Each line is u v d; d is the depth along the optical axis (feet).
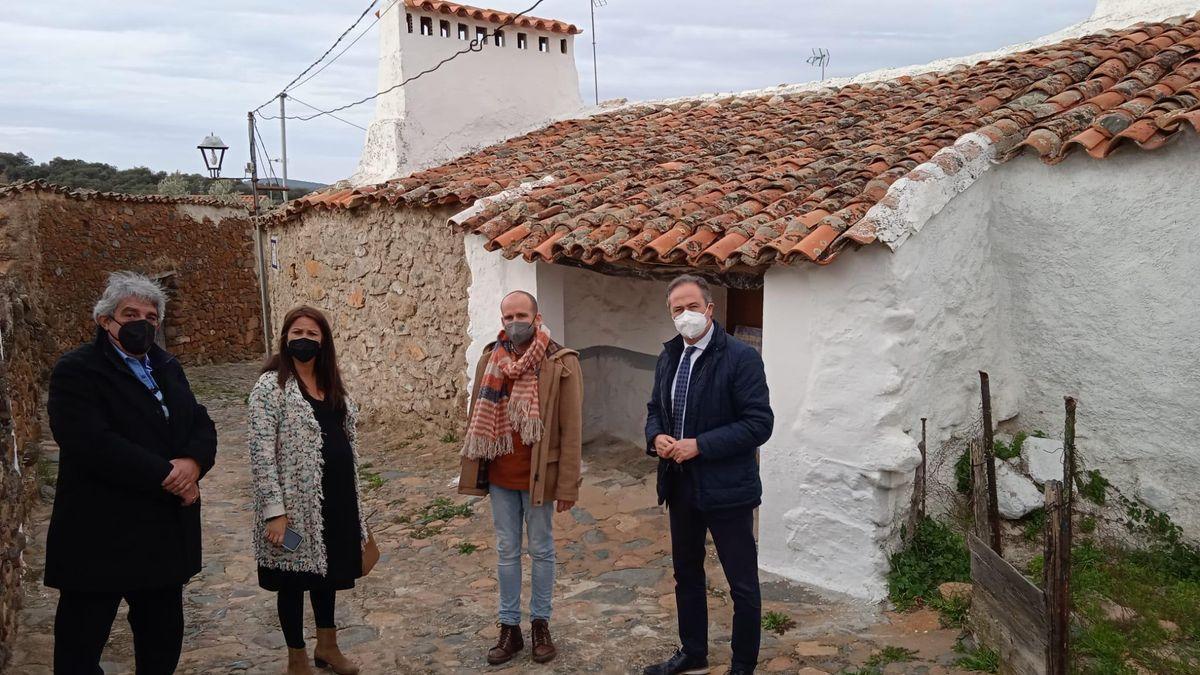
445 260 27.02
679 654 12.94
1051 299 17.98
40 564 18.06
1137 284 16.70
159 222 53.47
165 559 10.91
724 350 12.04
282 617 12.73
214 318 58.54
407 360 29.50
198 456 11.25
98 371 10.61
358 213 30.58
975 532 13.67
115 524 10.57
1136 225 16.53
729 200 19.80
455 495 23.15
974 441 13.66
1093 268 17.25
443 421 28.32
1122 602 14.52
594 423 26.78
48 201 45.03
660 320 25.93
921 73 28.30
